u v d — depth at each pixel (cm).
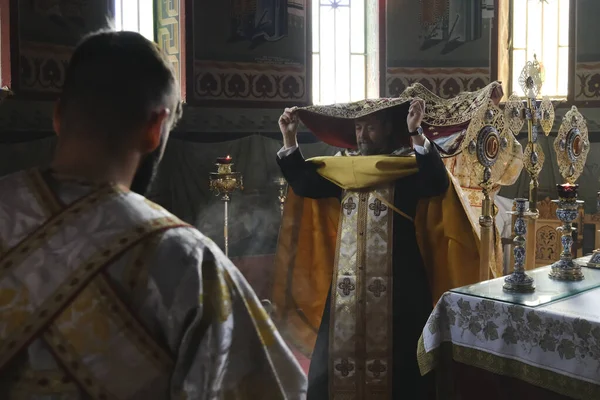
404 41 779
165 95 89
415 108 282
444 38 780
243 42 718
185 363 76
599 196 289
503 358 230
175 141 687
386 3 772
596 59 763
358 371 296
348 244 304
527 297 234
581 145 310
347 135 340
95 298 74
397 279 296
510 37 786
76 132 85
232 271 86
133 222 79
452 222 297
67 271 75
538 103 304
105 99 85
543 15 781
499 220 611
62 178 82
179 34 689
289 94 745
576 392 207
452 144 301
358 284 298
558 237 582
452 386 254
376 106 301
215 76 706
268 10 722
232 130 716
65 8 602
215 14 703
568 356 209
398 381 293
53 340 72
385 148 314
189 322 77
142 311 76
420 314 295
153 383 75
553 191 754
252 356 84
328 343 304
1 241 77
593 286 252
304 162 325
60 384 72
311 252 336
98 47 87
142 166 93
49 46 594
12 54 568
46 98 593
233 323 82
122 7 675
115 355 73
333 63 779
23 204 80
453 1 778
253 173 720
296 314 337
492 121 294
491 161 294
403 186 302
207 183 698
